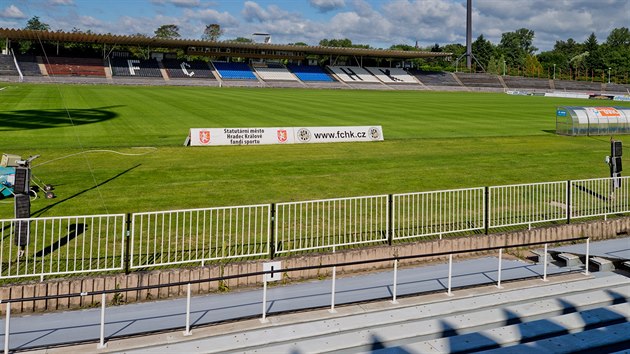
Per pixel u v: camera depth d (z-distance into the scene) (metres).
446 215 16.73
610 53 156.25
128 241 12.12
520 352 8.28
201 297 11.67
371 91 99.31
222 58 122.81
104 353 8.80
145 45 99.50
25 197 13.10
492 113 55.62
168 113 46.44
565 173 23.77
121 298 11.42
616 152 18.14
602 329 9.09
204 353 8.70
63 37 88.06
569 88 121.12
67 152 27.05
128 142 30.88
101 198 18.23
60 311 10.92
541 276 12.80
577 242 15.67
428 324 9.64
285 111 51.69
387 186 20.73
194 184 20.69
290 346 8.78
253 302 11.34
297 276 12.78
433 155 28.45
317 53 111.69
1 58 92.25
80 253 12.99
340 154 28.53
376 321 9.90
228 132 31.31
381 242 14.23
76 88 75.94
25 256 12.50
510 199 18.22
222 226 14.35
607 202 18.59
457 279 12.70
